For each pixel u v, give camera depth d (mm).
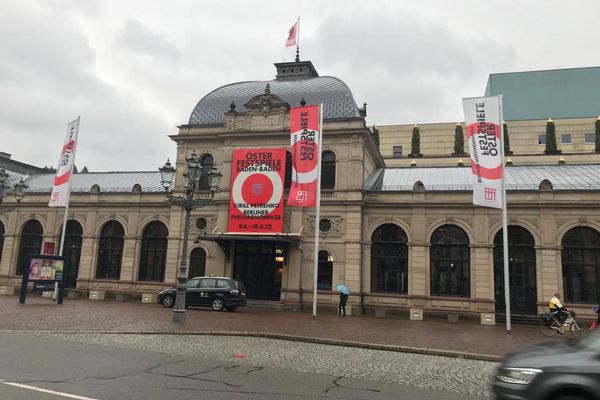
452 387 10523
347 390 9656
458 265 30656
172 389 8992
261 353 14070
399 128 68625
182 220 35375
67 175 31078
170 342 15477
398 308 30562
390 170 39562
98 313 23266
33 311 23016
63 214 39906
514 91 70312
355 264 31109
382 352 15500
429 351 15406
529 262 29750
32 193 41594
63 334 16219
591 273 28625
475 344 17438
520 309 29359
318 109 27859
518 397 6652
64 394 8188
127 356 12492
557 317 21875
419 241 31016
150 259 37031
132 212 37688
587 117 62469
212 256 34000
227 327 19297
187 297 27828
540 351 7301
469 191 30750
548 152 52625
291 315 26969
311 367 12188
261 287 32875
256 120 34500
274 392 9164
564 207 29219
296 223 32438
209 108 37562
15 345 13477
